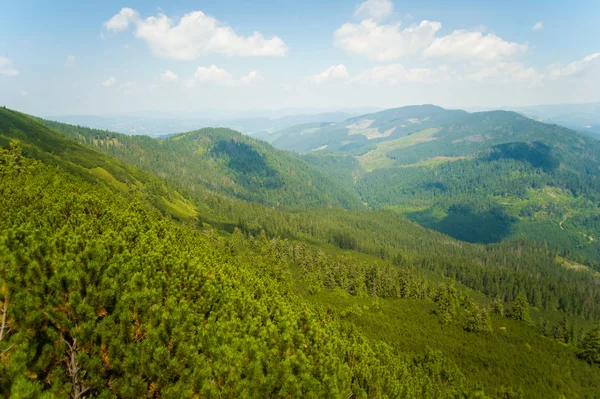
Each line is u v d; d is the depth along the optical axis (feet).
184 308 59.47
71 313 43.98
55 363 41.65
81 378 44.04
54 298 43.73
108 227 111.75
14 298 41.63
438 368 151.43
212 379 49.98
